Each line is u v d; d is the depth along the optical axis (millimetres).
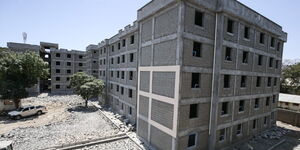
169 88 13742
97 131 19531
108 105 33719
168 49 13953
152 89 16062
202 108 14578
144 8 17266
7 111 26531
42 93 48938
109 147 15664
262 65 20297
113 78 31156
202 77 14359
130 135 18734
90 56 46531
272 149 16828
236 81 16547
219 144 15531
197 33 13672
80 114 26734
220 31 14438
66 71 53375
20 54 27750
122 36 26297
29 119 23562
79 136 17750
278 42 23750
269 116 22922
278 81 24531
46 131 18906
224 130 16125
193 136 14453
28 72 27109
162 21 14828
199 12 14070
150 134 16250
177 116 12805
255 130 20172
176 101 12898
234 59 16062
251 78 18594
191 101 13648
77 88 31875
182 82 12922
